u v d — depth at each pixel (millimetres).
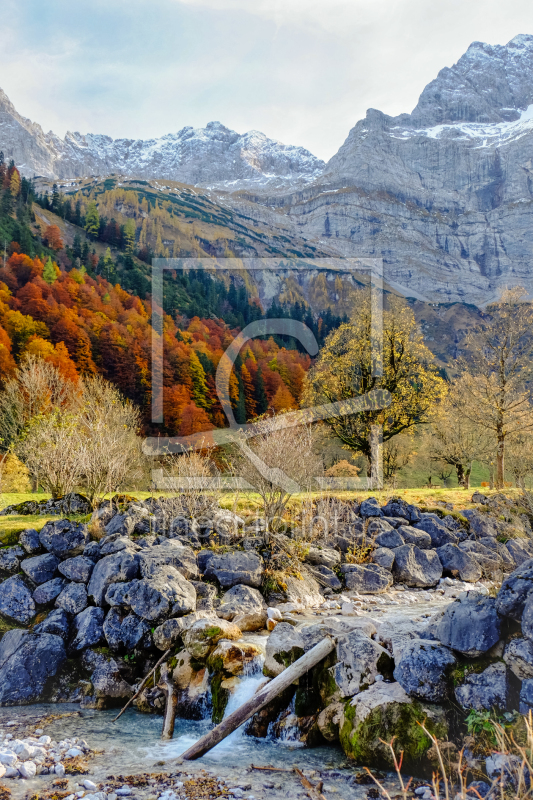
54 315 61031
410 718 5102
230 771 5191
